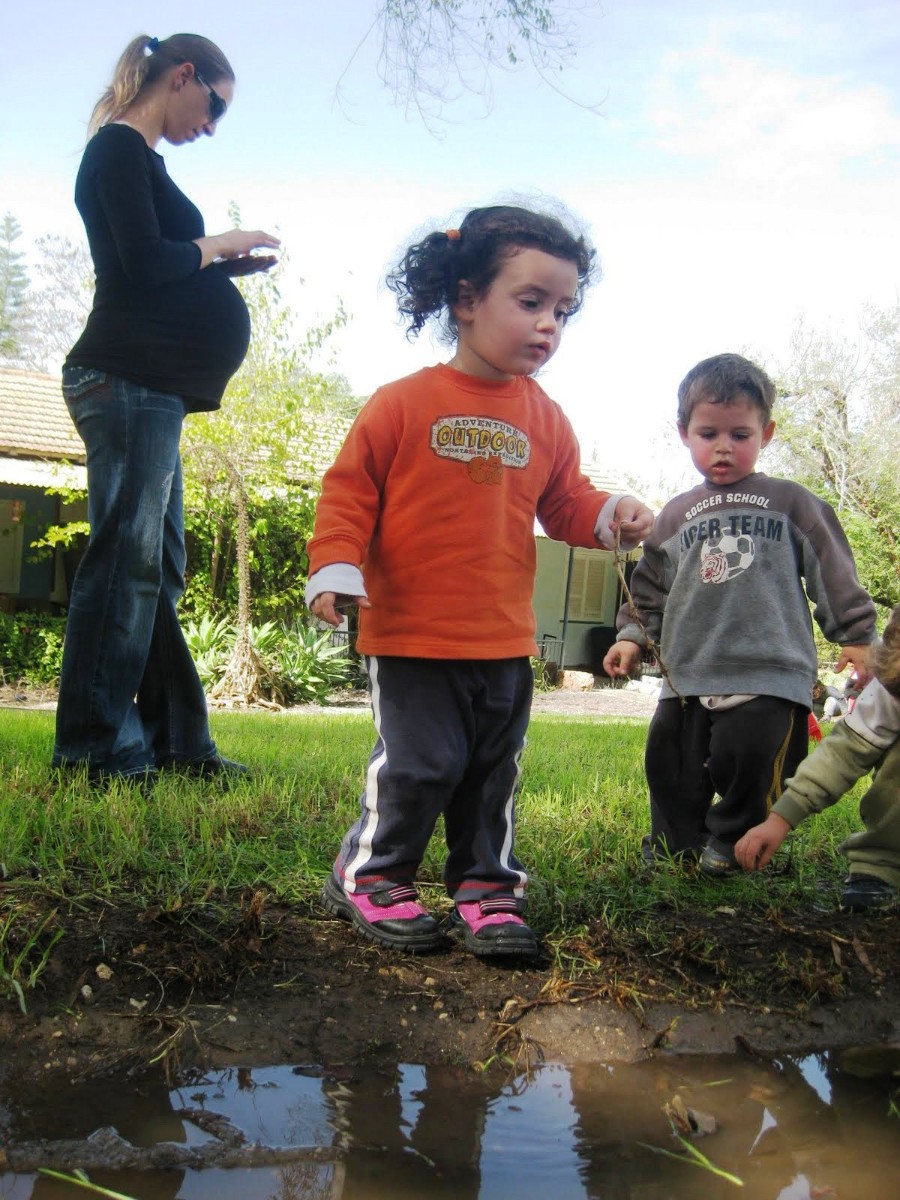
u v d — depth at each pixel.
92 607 3.72
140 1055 2.02
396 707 2.56
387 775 2.53
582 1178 1.73
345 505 2.54
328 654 15.13
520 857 3.14
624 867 3.11
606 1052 2.21
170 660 4.09
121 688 3.81
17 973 2.13
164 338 3.63
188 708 4.14
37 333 42.31
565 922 2.70
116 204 3.48
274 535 16.39
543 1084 2.07
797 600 3.12
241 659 14.34
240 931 2.39
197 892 2.63
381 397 2.60
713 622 3.14
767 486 3.20
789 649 3.06
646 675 20.36
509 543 2.63
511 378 2.72
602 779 4.72
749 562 3.12
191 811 3.39
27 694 13.45
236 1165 1.70
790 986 2.49
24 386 18.48
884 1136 1.93
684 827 3.29
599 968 2.46
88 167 3.57
